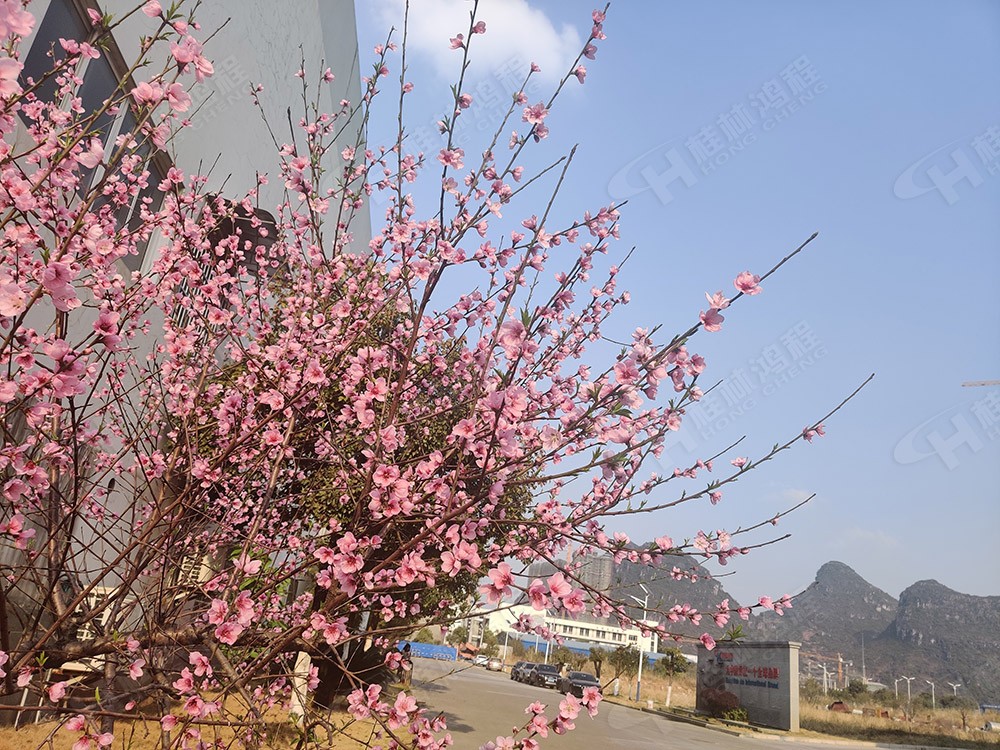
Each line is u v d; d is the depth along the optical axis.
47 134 3.08
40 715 5.40
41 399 2.79
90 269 3.64
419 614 3.65
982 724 37.00
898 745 25.61
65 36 5.09
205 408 3.86
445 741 2.47
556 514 2.88
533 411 2.74
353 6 13.01
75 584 3.25
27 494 2.85
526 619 3.12
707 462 3.22
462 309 3.47
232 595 2.98
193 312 3.97
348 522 2.98
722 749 14.87
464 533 2.22
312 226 3.72
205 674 2.53
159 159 6.58
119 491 4.88
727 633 2.84
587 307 3.35
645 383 2.15
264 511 3.11
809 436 2.88
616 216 2.98
